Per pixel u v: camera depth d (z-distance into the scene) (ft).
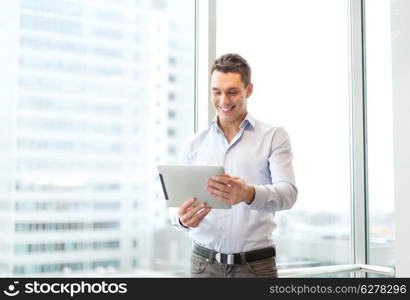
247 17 13.10
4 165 9.99
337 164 14.85
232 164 9.14
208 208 8.41
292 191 8.64
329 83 14.79
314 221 14.25
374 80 15.06
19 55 10.25
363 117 15.23
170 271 11.69
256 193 8.09
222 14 12.63
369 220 15.03
